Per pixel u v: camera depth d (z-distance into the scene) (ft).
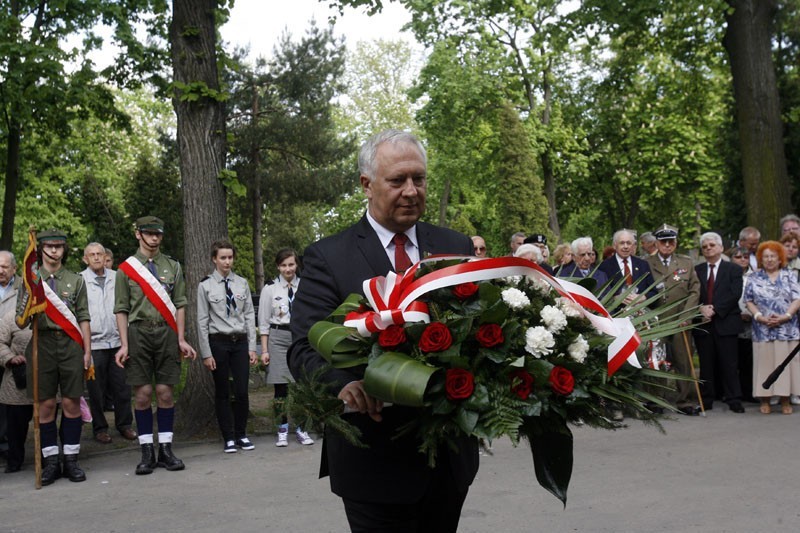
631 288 8.45
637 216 110.22
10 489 20.42
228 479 20.84
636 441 24.32
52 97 54.60
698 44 57.52
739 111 46.85
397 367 6.73
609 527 15.51
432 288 7.07
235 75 72.74
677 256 30.35
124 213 91.50
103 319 27.35
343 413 7.34
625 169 98.27
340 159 78.48
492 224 118.01
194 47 28.27
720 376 32.22
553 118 95.71
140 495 19.36
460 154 92.73
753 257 33.73
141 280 22.09
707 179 92.17
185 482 20.63
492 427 6.71
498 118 92.99
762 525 15.47
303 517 16.92
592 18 51.01
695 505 17.01
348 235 8.32
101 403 27.17
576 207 107.65
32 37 50.49
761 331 29.17
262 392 38.01
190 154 28.17
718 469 20.36
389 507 7.74
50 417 21.31
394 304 7.18
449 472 8.01
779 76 54.95
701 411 29.07
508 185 92.94
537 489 18.72
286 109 74.84
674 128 91.20
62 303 21.30
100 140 91.86
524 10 84.79
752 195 45.98
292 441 26.30
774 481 19.01
